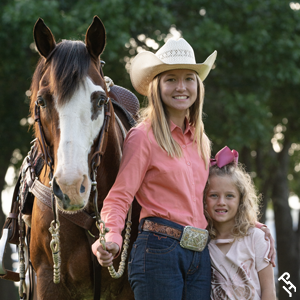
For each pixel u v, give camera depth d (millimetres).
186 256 3600
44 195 3893
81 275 3928
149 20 12344
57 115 3154
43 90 3240
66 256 3893
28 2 11523
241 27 13750
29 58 13578
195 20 13688
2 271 4668
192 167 3770
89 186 3125
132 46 13289
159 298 3471
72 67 3219
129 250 4023
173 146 3693
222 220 4055
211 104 13922
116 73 13445
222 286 3941
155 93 3826
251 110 12945
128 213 3896
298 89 14703
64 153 3041
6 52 12180
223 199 4059
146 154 3627
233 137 12898
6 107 13461
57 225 3486
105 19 11703
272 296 3910
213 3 13469
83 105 3174
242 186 4070
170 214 3582
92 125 3219
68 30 11547
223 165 4160
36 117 3369
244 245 3990
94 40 3500
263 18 13633
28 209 4336
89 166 3232
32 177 4203
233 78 14188
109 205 3479
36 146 4445
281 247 18031
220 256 3998
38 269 4051
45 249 3928
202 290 3711
